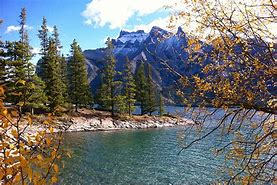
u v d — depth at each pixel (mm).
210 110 3941
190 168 25469
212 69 3811
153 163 27750
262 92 3668
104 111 62188
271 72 3561
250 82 3709
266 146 3961
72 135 44656
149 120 59188
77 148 34312
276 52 3578
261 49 3607
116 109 60281
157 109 64500
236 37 3615
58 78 53125
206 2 3752
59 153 3004
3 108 2861
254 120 3988
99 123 53594
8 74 40719
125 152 32812
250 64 3652
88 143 37969
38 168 2826
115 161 28391
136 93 67125
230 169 4461
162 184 21547
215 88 3832
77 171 24266
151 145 37406
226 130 4078
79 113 56406
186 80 3877
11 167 2689
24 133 2980
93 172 24219
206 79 3836
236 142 4113
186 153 30672
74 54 60594
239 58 3699
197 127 4070
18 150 2797
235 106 3834
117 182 21891
